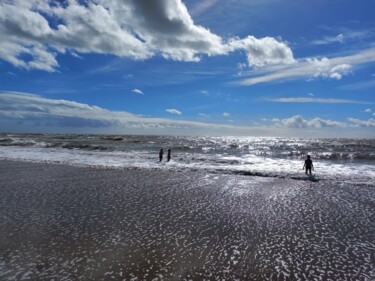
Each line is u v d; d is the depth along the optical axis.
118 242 10.26
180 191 18.70
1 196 16.52
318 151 59.97
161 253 9.45
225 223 12.51
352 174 26.72
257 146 79.00
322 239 10.88
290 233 11.45
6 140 76.88
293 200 16.80
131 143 78.50
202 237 10.88
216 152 53.97
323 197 17.62
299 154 50.31
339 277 8.13
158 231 11.41
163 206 15.06
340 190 19.69
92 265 8.55
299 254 9.56
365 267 8.72
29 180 21.44
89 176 23.64
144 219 12.85
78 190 18.50
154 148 58.72
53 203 15.24
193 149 60.53
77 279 7.75
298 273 8.34
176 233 11.22
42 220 12.46
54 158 35.84
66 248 9.70
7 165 29.06
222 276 8.09
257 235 11.18
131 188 19.41
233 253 9.55
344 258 9.31
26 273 8.03
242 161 36.91
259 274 8.24
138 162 33.44
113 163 32.09
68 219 12.66
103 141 86.50
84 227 11.70
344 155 47.44
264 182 22.23
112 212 13.83
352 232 11.64
